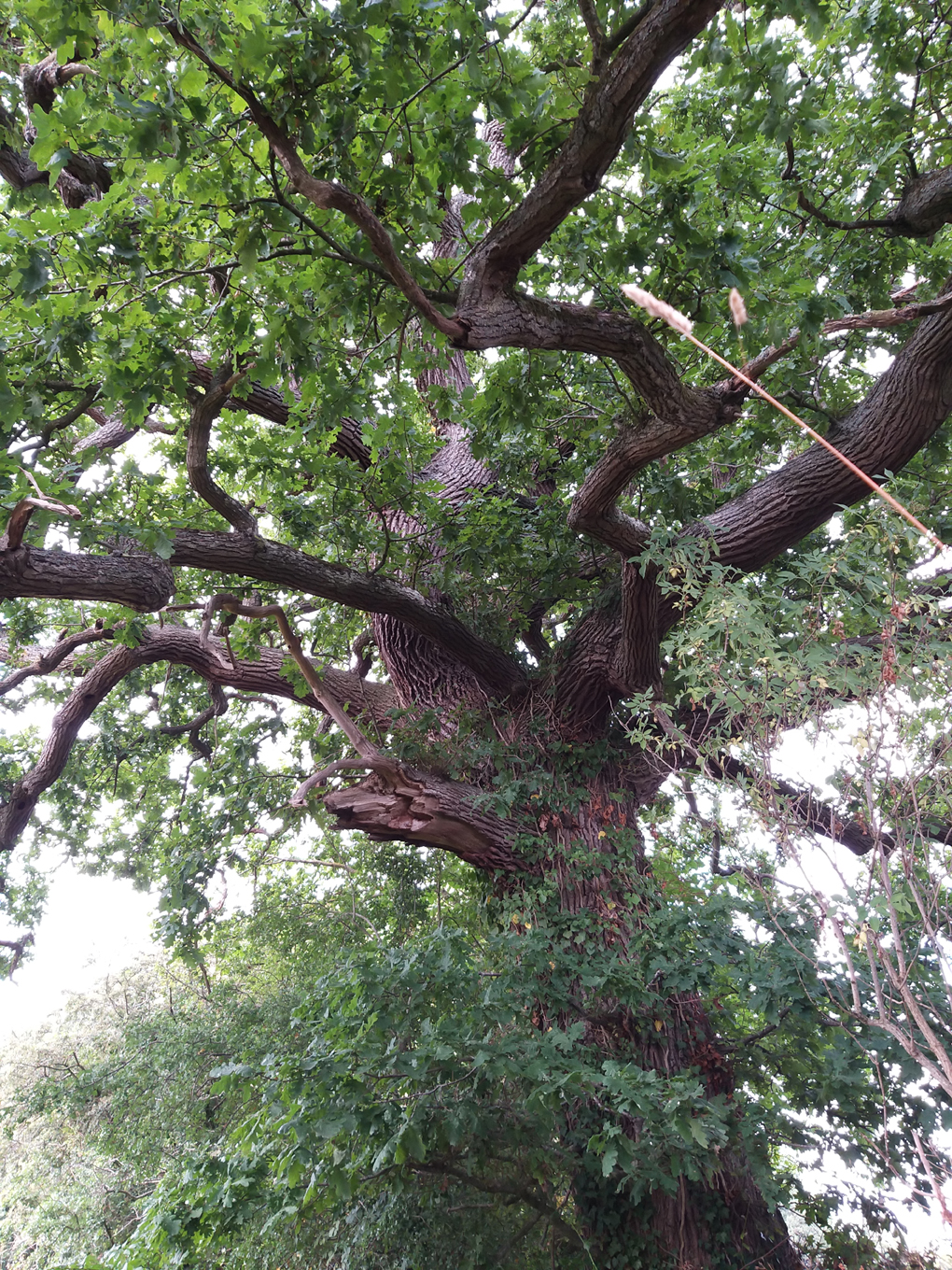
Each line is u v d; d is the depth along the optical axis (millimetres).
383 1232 4863
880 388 5508
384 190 4012
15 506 3994
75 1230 9836
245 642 7543
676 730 3896
